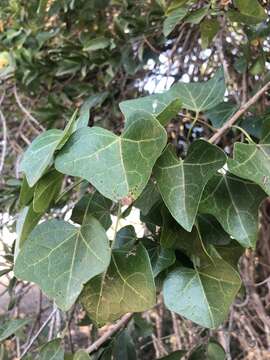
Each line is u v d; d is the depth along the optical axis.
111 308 0.22
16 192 0.46
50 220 0.22
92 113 0.51
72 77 0.54
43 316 0.50
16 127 0.60
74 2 0.49
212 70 0.49
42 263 0.21
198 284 0.23
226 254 0.27
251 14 0.30
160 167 0.21
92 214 0.25
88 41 0.49
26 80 0.54
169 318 0.55
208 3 0.35
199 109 0.28
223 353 0.30
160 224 0.25
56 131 0.22
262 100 0.38
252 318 0.46
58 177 0.22
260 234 0.51
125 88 0.52
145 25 0.48
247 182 0.23
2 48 0.54
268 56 0.42
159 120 0.22
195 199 0.21
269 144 0.23
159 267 0.24
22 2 0.54
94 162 0.20
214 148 0.21
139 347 0.54
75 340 0.50
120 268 0.23
